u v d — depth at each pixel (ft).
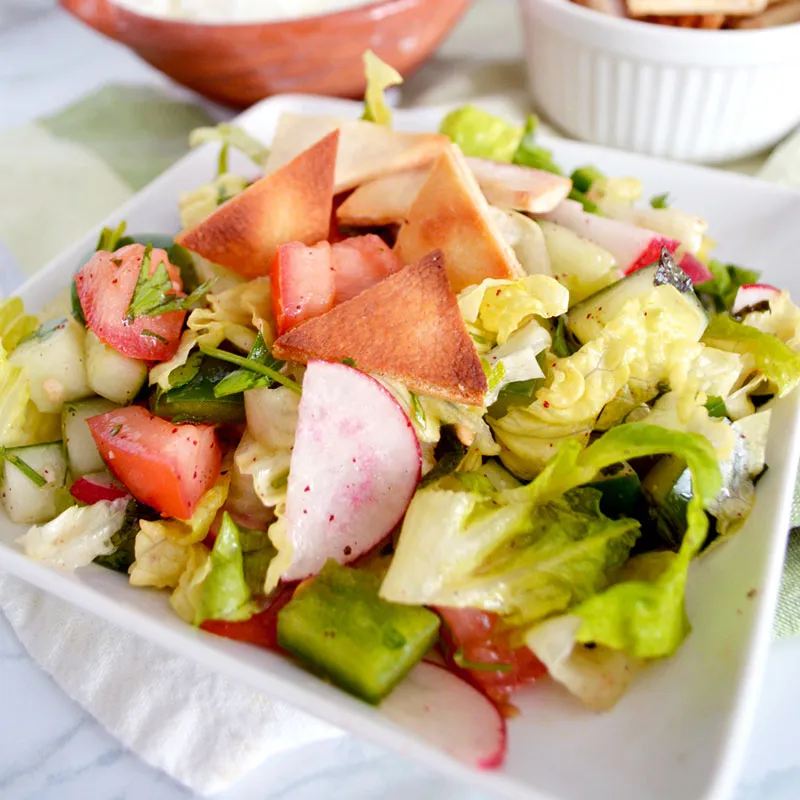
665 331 0.73
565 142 1.04
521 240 0.82
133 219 0.97
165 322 0.76
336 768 0.67
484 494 0.67
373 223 0.83
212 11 1.26
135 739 0.67
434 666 0.64
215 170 1.05
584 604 0.62
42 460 0.75
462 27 1.60
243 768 0.66
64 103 1.36
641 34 1.07
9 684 0.71
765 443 0.71
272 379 0.71
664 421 0.70
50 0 1.78
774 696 0.68
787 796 0.64
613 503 0.70
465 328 0.68
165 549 0.69
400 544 0.65
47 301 0.87
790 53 1.06
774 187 0.96
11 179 1.19
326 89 1.27
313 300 0.73
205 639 0.63
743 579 0.64
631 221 0.88
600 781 0.57
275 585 0.67
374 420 0.68
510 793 0.56
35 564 0.68
